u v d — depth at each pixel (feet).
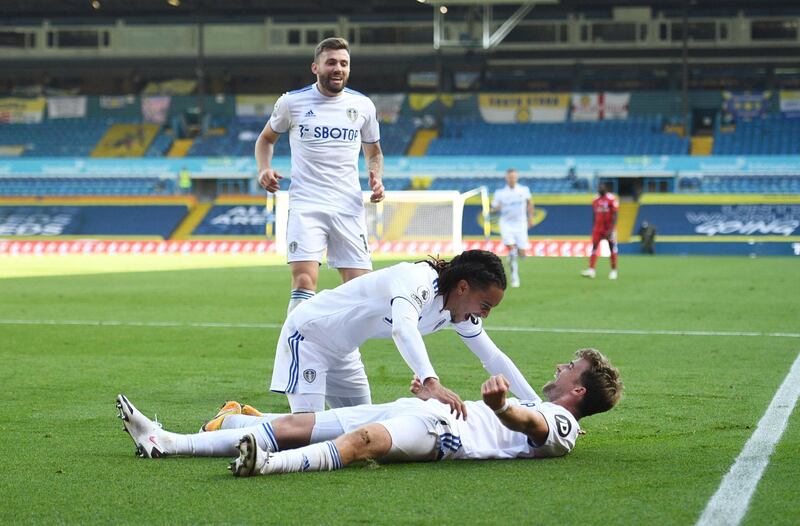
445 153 318.65
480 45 283.18
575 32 327.88
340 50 52.44
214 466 34.53
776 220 266.98
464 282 35.76
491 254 36.11
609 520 27.99
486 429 35.45
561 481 32.50
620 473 33.68
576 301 115.55
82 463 35.42
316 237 52.49
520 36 329.93
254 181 316.60
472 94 335.88
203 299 118.62
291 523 27.71
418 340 34.45
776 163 271.49
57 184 324.60
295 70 342.44
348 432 34.35
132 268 188.96
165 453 35.86
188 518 28.22
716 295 124.26
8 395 52.31
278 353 38.58
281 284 145.28
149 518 28.30
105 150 334.24
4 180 326.24
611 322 92.68
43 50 348.59
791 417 45.75
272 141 54.08
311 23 341.00
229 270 182.39
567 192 297.53
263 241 277.64
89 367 63.62
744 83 337.31
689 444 39.14
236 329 86.69
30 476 33.47
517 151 316.81
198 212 301.02
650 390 54.03
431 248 237.86
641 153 309.22
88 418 45.47
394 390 54.85
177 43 345.10
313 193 53.01
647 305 110.22
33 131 344.08
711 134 323.37
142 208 300.81
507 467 34.35
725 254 261.03
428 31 336.49
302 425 34.42
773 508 29.27
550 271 179.83
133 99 348.59
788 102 321.73
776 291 130.93
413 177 299.17
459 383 57.41
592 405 36.52
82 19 347.77
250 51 342.64
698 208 276.21
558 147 316.60
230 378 59.16
